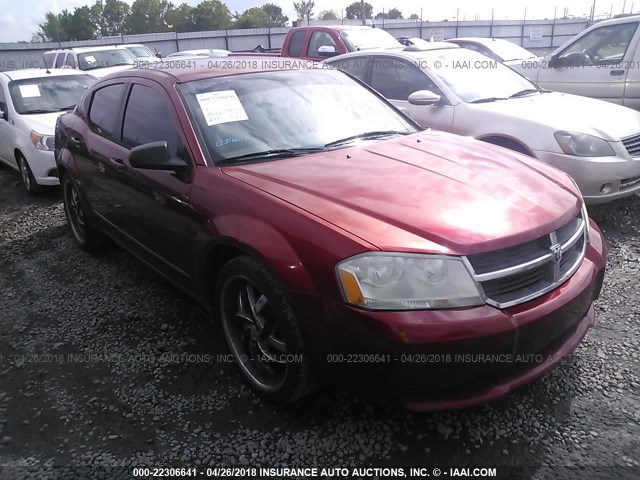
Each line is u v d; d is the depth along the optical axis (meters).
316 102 3.64
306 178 2.80
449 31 29.06
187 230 3.05
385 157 3.11
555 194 2.78
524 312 2.30
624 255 4.40
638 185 5.01
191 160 3.07
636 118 5.28
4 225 5.98
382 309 2.18
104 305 3.92
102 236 4.82
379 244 2.25
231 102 3.37
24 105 7.41
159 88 3.53
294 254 2.39
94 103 4.45
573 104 5.55
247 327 2.84
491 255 2.30
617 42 7.33
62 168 4.93
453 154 3.20
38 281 4.43
